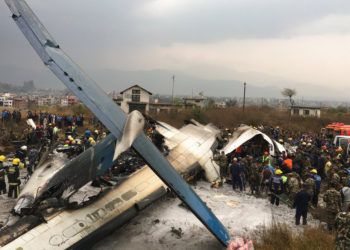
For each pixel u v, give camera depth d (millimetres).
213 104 68562
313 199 17062
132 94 51562
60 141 26719
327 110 80562
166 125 24875
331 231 13688
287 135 40344
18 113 37281
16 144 26750
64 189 12375
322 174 21578
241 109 62781
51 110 59031
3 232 10539
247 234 13516
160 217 14766
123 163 19625
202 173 20594
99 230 11156
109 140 13953
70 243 10281
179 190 10516
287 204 16969
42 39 13195
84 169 12539
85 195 16938
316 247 11836
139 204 12797
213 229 10539
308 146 27797
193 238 12938
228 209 16188
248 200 17609
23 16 13305
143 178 14555
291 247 12008
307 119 59750
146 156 10422
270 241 12547
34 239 10133
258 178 18422
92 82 12875
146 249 12023
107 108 11492
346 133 36469
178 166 18953
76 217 11367
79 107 58000
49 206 11719
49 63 12180
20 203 13469
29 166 19875
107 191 13305
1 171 16609
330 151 25953
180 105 61188
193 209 10414
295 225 14602
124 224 12695
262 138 26672
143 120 11172
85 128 37594
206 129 26172
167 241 12656
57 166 17078
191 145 21781
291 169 19938
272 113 64312
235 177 19125
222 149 24562
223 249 12141
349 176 16922
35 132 27125
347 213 9719
